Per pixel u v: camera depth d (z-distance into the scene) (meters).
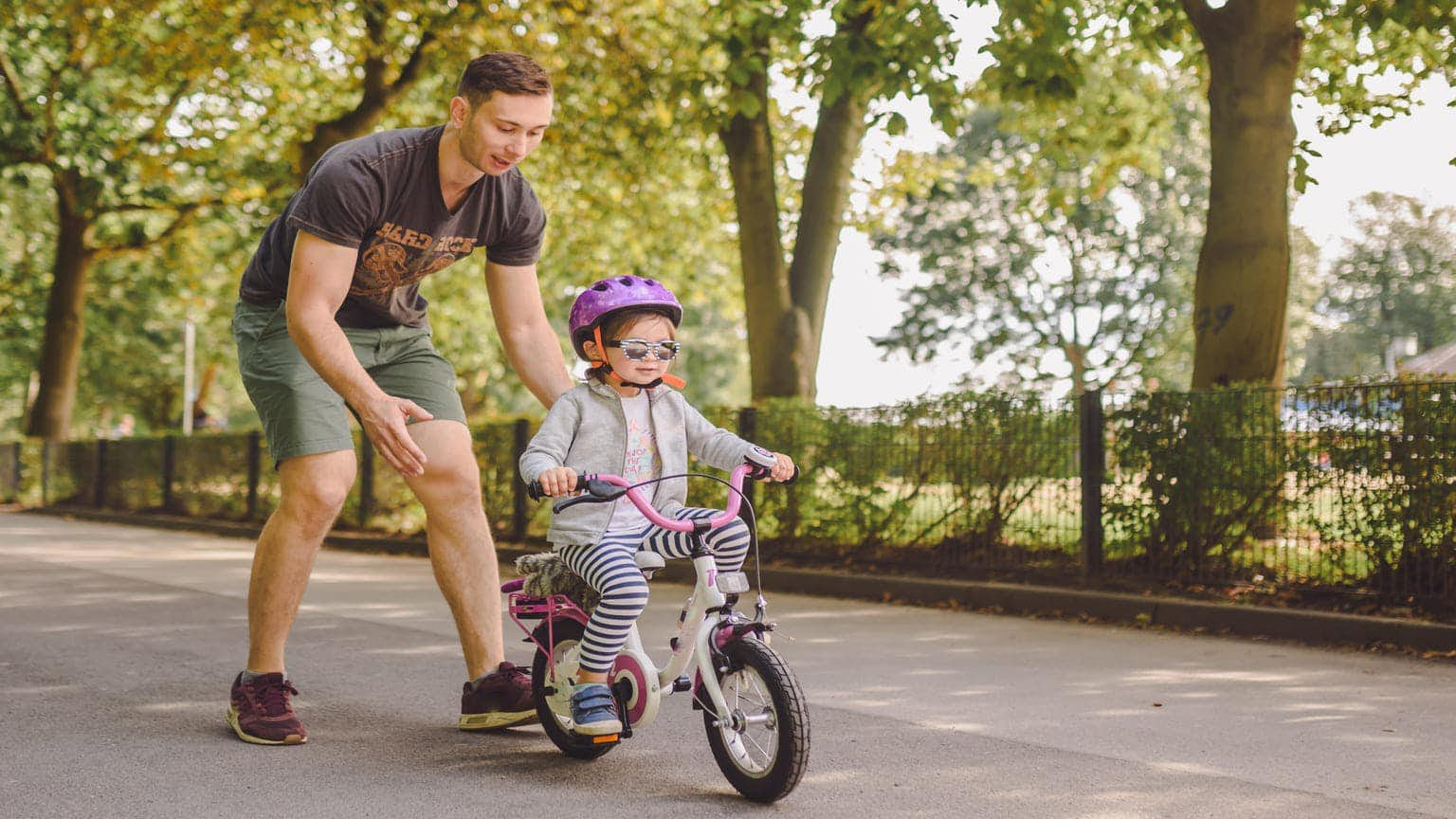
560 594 4.32
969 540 10.03
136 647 6.96
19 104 22.38
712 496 11.70
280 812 3.75
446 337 27.89
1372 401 7.92
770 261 13.67
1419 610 7.65
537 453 3.93
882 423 10.65
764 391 13.61
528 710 4.84
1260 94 10.09
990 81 11.20
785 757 3.75
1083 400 9.35
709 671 3.88
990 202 43.84
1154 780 4.24
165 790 4.00
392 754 4.52
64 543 15.09
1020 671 6.51
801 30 12.24
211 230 25.42
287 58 18.16
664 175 19.84
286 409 4.65
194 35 16.66
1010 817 3.78
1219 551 8.67
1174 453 8.88
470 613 4.89
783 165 18.77
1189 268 42.66
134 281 32.09
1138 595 8.72
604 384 4.10
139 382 43.47
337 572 11.75
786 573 10.60
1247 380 10.08
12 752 4.50
